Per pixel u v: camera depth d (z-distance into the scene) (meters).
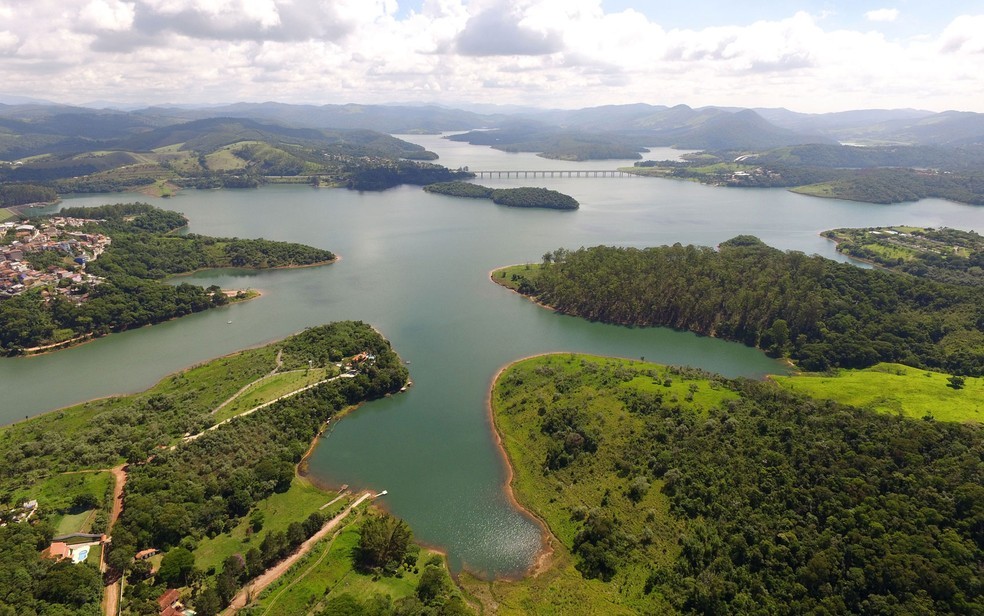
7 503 131.12
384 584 118.31
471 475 160.00
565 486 152.25
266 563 122.06
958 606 98.12
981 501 114.06
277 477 149.50
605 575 123.56
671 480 143.50
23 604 98.88
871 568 107.81
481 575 125.50
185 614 106.06
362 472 160.62
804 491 130.25
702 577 117.25
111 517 130.75
